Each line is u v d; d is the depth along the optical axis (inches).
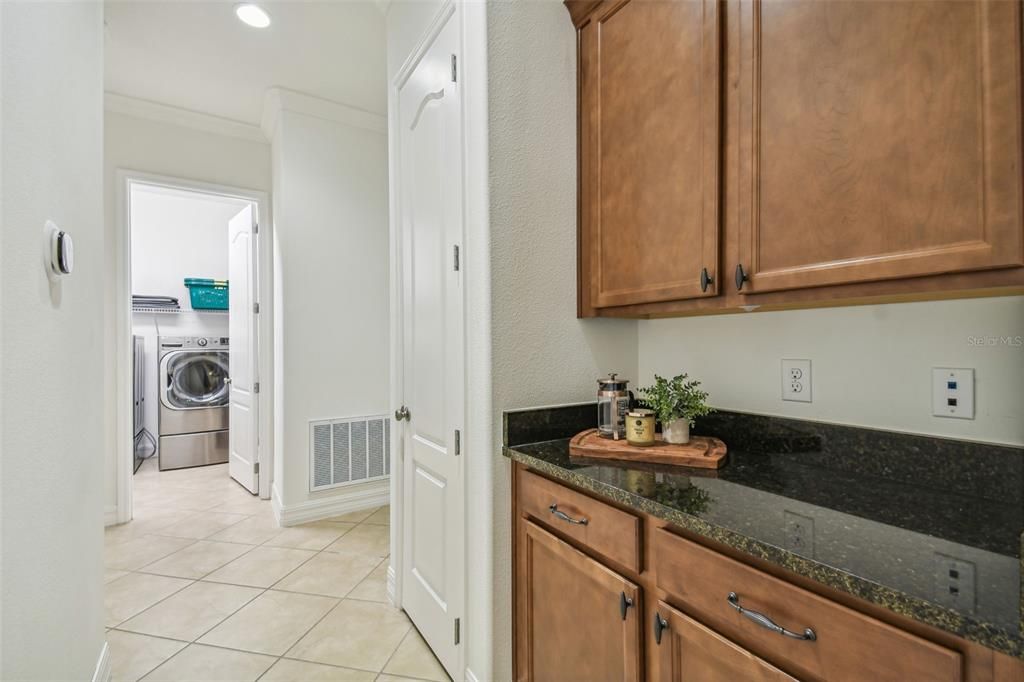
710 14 44.9
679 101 48.3
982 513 34.4
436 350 67.9
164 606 82.7
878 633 24.9
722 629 33.1
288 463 119.3
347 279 127.6
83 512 52.1
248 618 79.3
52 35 42.9
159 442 172.7
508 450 55.4
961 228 30.3
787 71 39.5
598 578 43.3
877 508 35.5
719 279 44.7
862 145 35.0
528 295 58.5
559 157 61.0
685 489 40.3
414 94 75.0
